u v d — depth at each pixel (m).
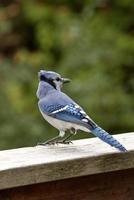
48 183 4.84
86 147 5.14
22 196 4.77
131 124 12.58
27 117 11.84
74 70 13.20
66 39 13.77
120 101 12.58
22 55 13.95
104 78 12.73
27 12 15.15
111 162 4.91
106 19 14.44
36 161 4.73
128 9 14.73
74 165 4.78
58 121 5.61
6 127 11.57
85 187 4.96
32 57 13.95
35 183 4.71
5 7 15.62
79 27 13.78
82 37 13.62
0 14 15.36
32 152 5.02
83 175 4.84
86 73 12.98
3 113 11.90
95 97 12.41
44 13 14.99
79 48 13.44
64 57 13.62
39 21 14.97
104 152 4.91
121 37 13.81
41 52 14.48
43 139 11.56
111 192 5.05
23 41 15.48
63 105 5.62
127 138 5.41
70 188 4.91
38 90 5.84
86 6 14.54
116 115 12.53
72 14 14.80
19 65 13.57
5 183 4.59
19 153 5.00
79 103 12.36
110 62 13.38
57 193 4.88
